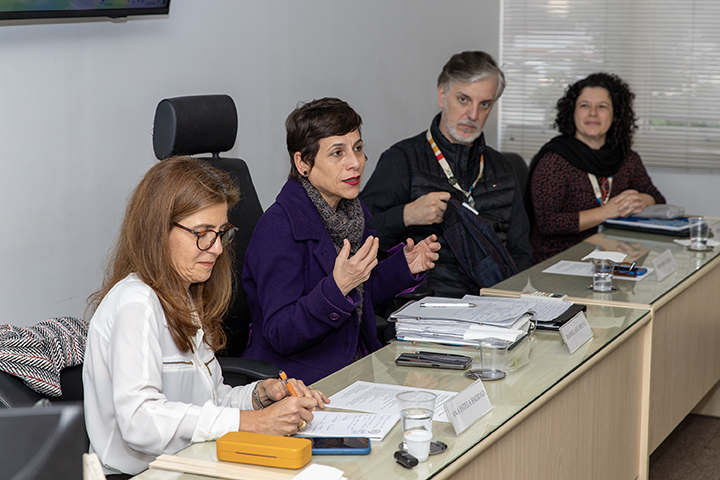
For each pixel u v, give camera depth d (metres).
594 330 1.88
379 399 1.46
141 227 1.42
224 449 1.20
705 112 4.35
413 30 3.95
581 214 3.24
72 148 2.26
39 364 1.51
